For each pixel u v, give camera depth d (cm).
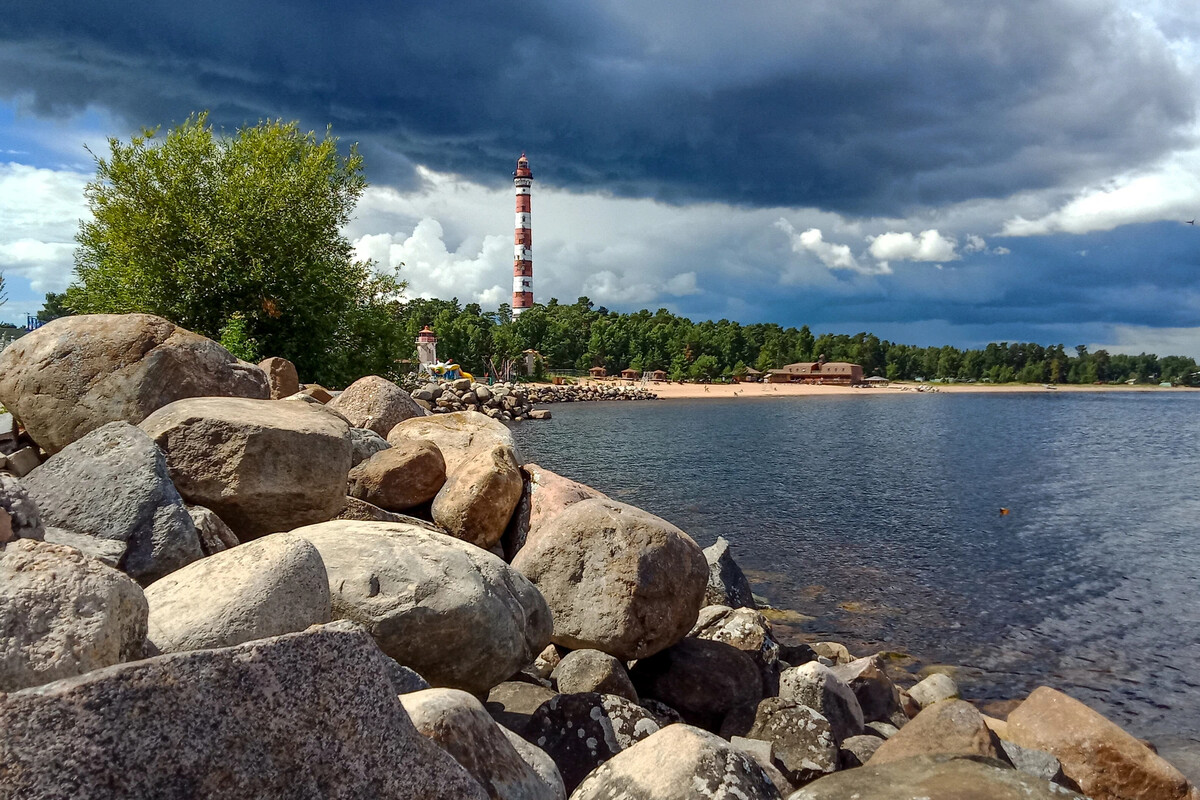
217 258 2597
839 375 17688
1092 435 5788
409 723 249
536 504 923
